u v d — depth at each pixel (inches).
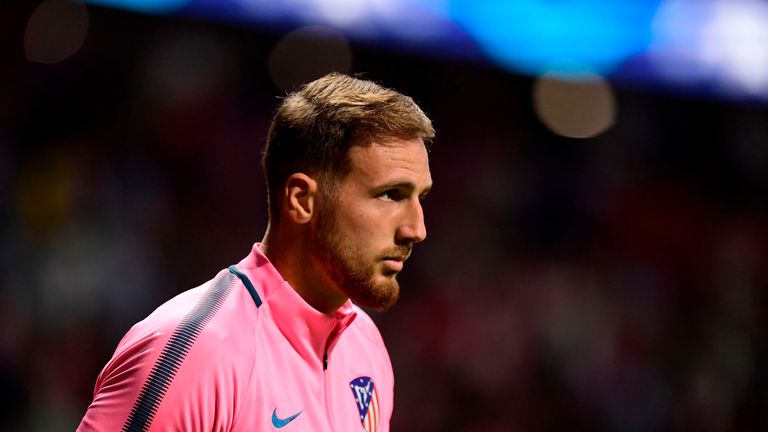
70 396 811.4
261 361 245.4
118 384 237.3
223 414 232.8
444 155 1140.5
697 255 1233.4
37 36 915.4
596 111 1181.7
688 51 1055.0
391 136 249.8
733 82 1066.1
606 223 1198.3
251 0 863.1
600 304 1127.6
